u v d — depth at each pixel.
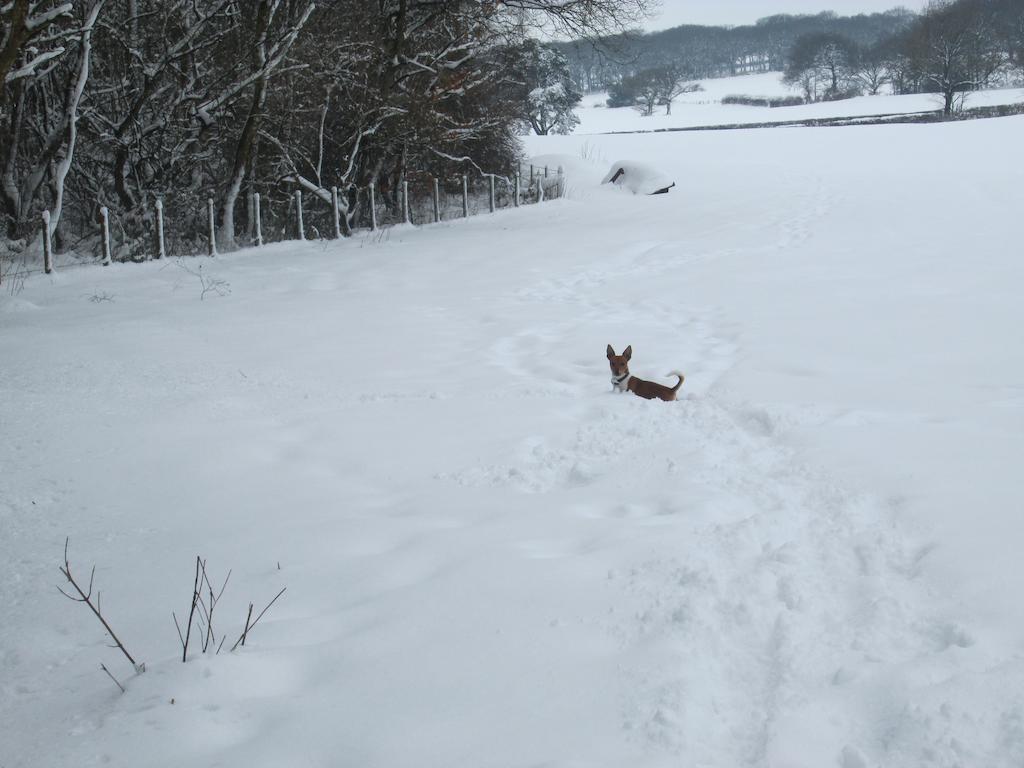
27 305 14.40
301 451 6.84
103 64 23.17
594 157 48.44
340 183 26.27
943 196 26.27
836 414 7.18
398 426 7.42
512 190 35.16
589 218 27.64
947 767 2.92
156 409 8.03
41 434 7.33
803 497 5.50
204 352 10.46
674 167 43.69
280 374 9.37
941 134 51.31
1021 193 25.61
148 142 22.80
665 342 10.64
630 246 20.11
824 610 4.05
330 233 26.66
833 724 3.21
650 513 5.38
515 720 3.26
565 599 4.19
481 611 4.12
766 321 11.38
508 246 20.89
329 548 5.03
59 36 16.56
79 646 4.14
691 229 23.02
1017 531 4.57
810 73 150.62
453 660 3.70
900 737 3.09
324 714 3.37
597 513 5.46
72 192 24.03
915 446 6.14
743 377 8.60
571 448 6.76
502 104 33.53
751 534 4.87
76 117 20.28
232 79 22.70
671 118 122.31
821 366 8.85
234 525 5.48
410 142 27.77
